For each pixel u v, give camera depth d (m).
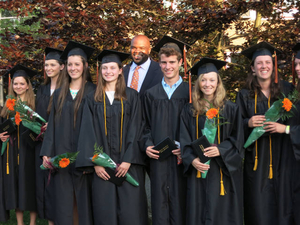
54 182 4.20
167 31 5.96
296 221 3.89
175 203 4.01
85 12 5.51
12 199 4.69
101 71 4.15
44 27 5.82
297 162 3.92
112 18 5.55
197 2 5.61
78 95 4.24
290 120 3.99
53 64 4.73
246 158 4.13
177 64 4.19
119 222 4.02
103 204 3.98
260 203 3.97
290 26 5.88
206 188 3.89
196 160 3.81
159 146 3.95
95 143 3.97
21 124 4.71
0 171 4.73
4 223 5.35
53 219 4.39
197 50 6.13
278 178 3.98
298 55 4.06
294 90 3.89
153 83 4.92
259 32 6.01
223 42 7.21
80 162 3.96
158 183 4.05
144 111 4.26
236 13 5.50
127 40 5.58
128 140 4.05
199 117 3.99
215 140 3.96
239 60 6.58
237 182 3.92
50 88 4.82
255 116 3.93
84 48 4.37
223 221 3.86
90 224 4.08
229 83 6.17
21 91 4.74
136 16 6.04
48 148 4.18
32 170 4.73
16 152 4.72
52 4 5.40
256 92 4.11
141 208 4.09
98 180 4.02
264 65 4.02
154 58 5.93
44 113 4.73
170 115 4.14
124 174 3.99
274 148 4.01
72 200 4.16
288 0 6.13
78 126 4.19
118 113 4.08
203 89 3.98
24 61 5.79
